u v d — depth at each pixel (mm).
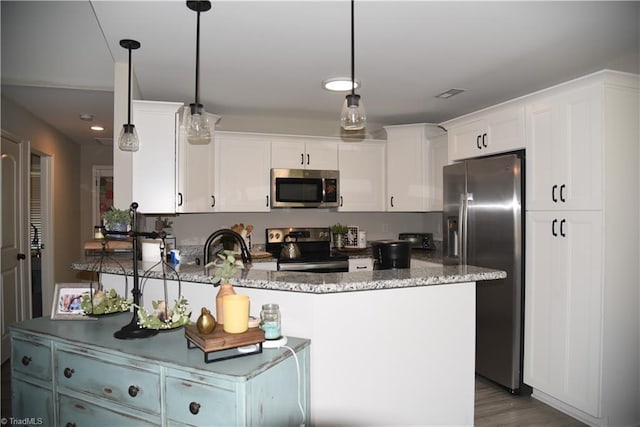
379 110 3928
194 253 4211
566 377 2594
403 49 2453
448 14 2033
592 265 2430
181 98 3518
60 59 2797
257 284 1826
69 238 5547
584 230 2475
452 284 2027
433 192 4238
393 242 2406
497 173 2982
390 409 1904
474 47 2438
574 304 2535
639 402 2490
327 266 3992
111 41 2363
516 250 2855
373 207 4457
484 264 3090
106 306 2061
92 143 5992
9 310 3658
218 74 2918
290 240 4449
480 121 3271
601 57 2590
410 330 1941
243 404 1410
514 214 2854
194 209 3561
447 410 2016
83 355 1763
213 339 1518
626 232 2432
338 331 1818
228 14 2031
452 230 3416
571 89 2533
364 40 2340
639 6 1972
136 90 2996
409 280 1827
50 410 1873
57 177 4984
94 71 3014
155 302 1905
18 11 2152
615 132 2395
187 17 2066
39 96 3514
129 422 1641
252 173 4051
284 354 1629
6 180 3588
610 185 2383
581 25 2150
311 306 1791
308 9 1982
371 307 1870
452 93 3359
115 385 1676
